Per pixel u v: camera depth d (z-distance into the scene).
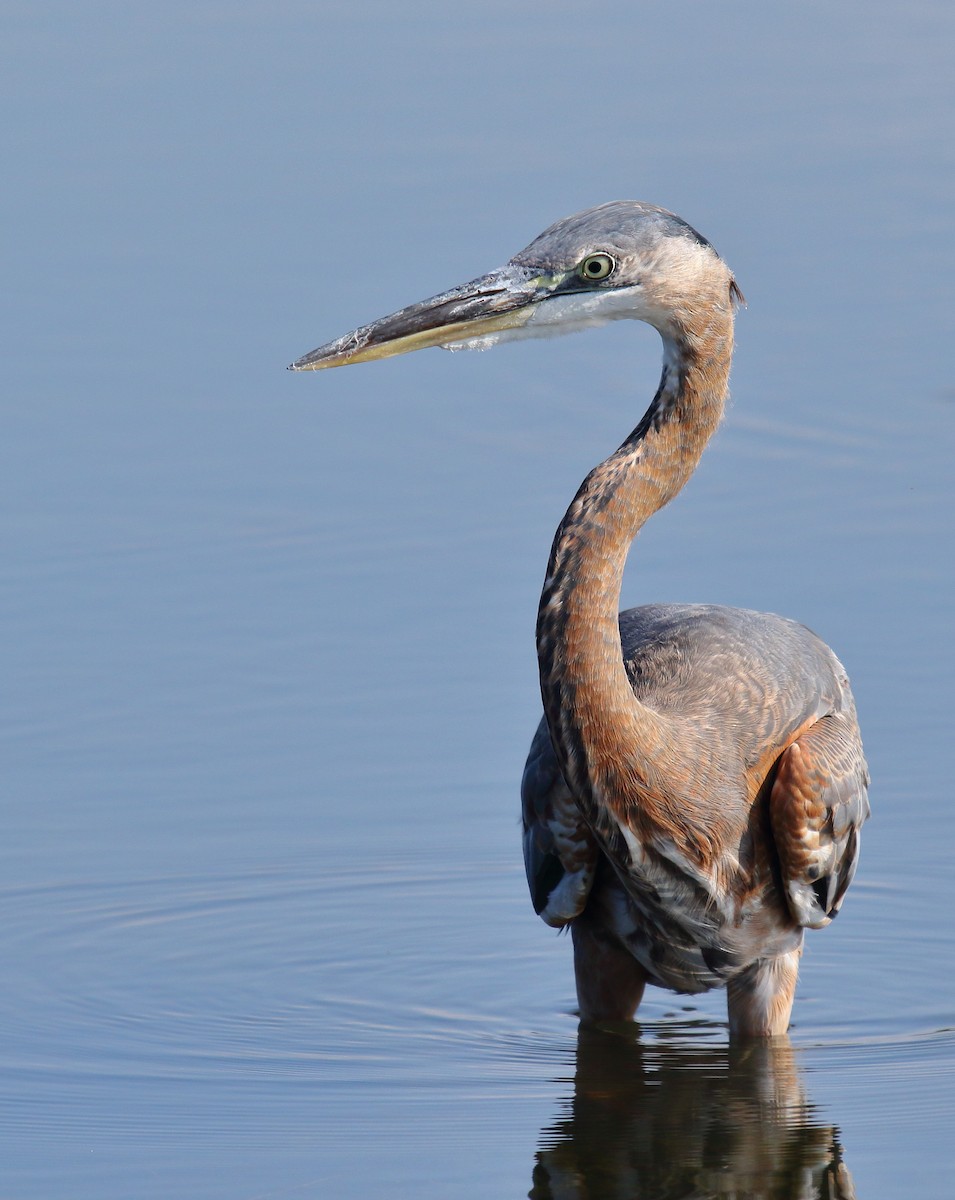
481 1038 12.24
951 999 12.88
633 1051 11.97
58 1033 12.19
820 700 12.12
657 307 11.05
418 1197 9.82
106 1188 9.92
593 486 10.93
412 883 14.39
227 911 13.97
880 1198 9.83
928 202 25.73
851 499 19.25
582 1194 9.87
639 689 11.91
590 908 12.10
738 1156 10.31
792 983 12.07
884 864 14.45
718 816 11.25
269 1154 10.34
